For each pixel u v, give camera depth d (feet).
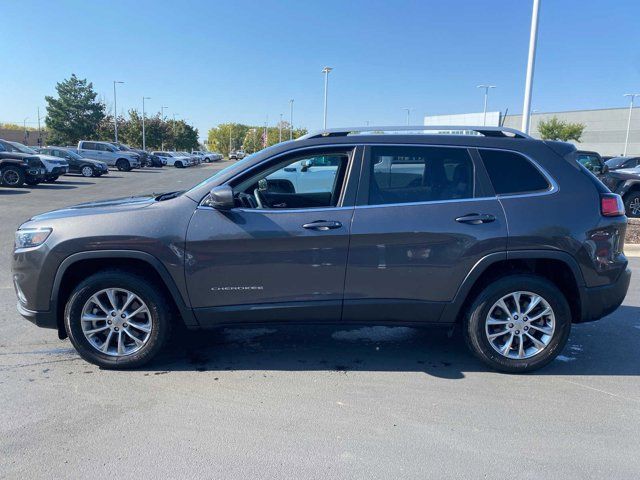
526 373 13.38
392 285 12.81
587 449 9.91
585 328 17.06
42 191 63.31
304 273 12.67
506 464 9.39
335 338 15.97
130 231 12.44
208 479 8.84
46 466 9.12
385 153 12.97
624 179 46.29
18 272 12.87
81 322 12.95
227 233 12.45
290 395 12.02
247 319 13.01
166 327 13.08
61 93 207.10
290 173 13.78
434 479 8.94
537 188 13.07
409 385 12.66
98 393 11.96
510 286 12.85
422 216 12.62
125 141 234.17
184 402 11.59
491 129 13.53
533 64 41.60
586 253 12.83
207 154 271.69
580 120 257.14
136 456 9.47
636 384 12.89
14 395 11.78
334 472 9.08
